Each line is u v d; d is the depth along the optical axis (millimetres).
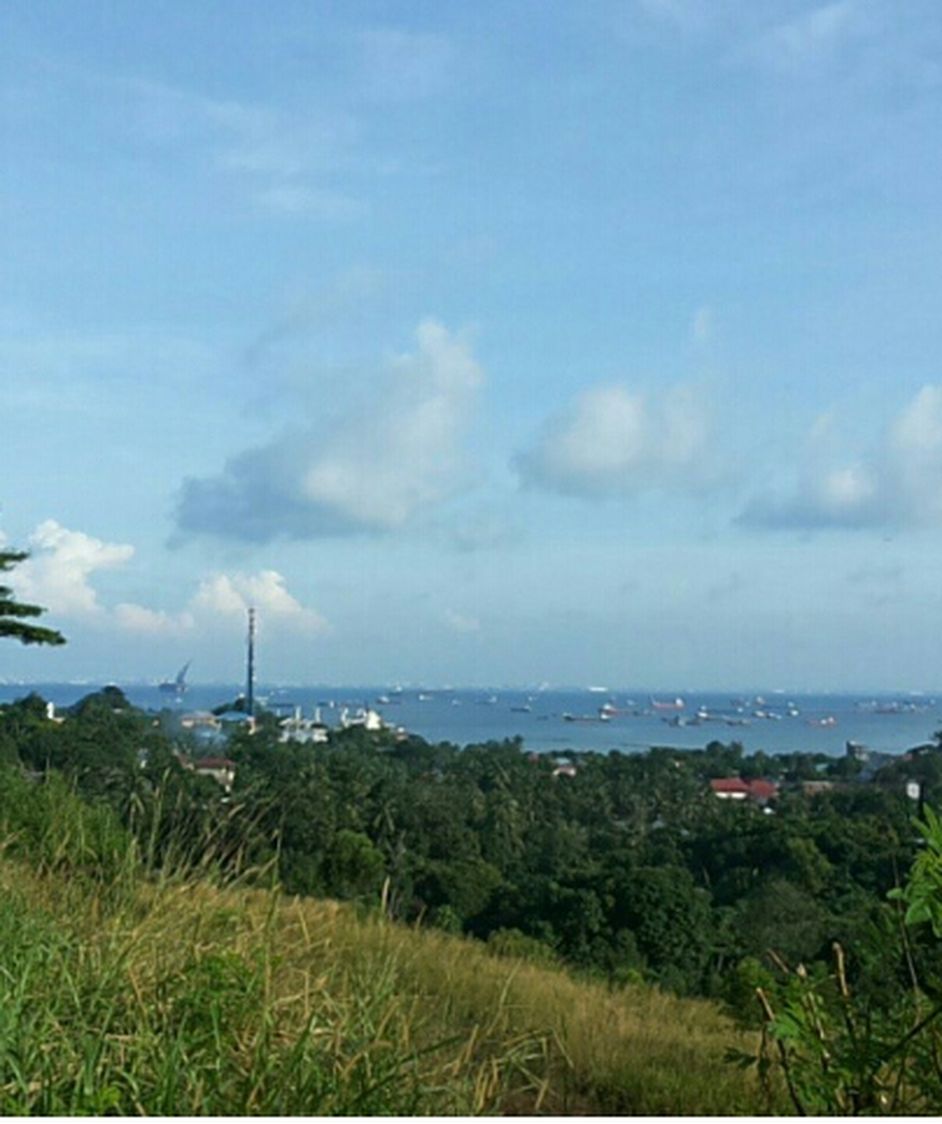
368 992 5043
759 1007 4523
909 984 4117
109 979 4613
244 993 4555
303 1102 4020
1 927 5090
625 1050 8000
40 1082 3820
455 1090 4492
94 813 7715
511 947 15164
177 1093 3939
